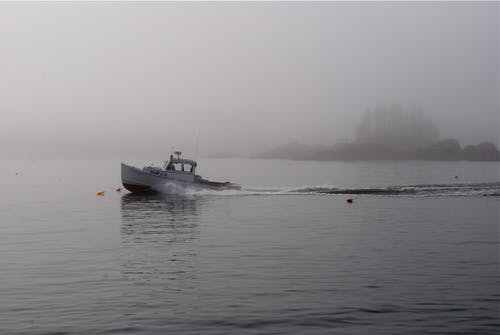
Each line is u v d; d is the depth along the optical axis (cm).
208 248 2320
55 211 4022
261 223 3162
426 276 1780
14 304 1466
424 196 4869
